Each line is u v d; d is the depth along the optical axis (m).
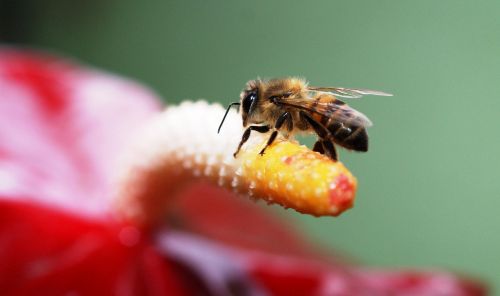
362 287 0.15
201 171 0.12
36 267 0.14
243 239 0.16
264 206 0.17
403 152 0.28
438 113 0.28
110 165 0.15
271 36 0.28
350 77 0.28
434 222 0.28
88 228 0.14
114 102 0.16
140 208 0.14
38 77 0.16
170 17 0.29
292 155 0.11
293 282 0.14
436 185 0.28
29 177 0.15
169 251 0.14
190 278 0.14
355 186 0.10
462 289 0.15
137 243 0.14
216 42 0.28
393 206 0.28
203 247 0.15
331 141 0.13
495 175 0.28
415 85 0.28
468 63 0.28
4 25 0.27
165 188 0.14
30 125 0.15
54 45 0.28
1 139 0.15
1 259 0.14
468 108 0.28
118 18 0.29
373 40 0.28
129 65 0.29
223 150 0.11
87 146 0.16
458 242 0.28
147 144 0.13
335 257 0.16
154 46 0.29
